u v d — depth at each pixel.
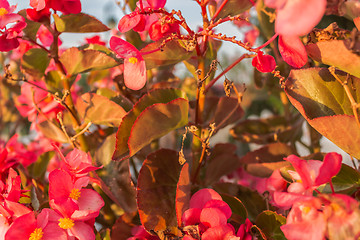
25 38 0.39
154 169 0.38
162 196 0.38
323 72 0.36
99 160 0.40
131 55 0.34
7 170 0.41
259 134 0.52
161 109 0.36
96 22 0.38
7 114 0.59
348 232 0.30
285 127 0.52
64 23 0.38
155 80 0.51
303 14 0.28
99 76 0.52
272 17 0.42
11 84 0.55
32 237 0.34
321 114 0.36
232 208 0.38
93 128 0.48
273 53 0.47
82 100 0.40
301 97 0.36
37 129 0.48
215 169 0.46
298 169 0.31
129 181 0.39
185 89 0.48
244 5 0.37
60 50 0.48
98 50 0.39
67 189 0.35
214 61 0.36
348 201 0.30
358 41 0.32
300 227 0.31
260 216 0.36
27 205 0.36
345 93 0.36
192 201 0.36
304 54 0.33
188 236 0.34
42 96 0.46
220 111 0.45
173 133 0.53
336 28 0.34
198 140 0.39
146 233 0.38
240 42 0.34
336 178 0.35
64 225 0.34
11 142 0.46
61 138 0.44
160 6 0.35
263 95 0.70
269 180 0.39
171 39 0.35
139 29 0.36
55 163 0.53
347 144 0.34
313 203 0.31
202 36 0.37
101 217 0.42
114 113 0.39
